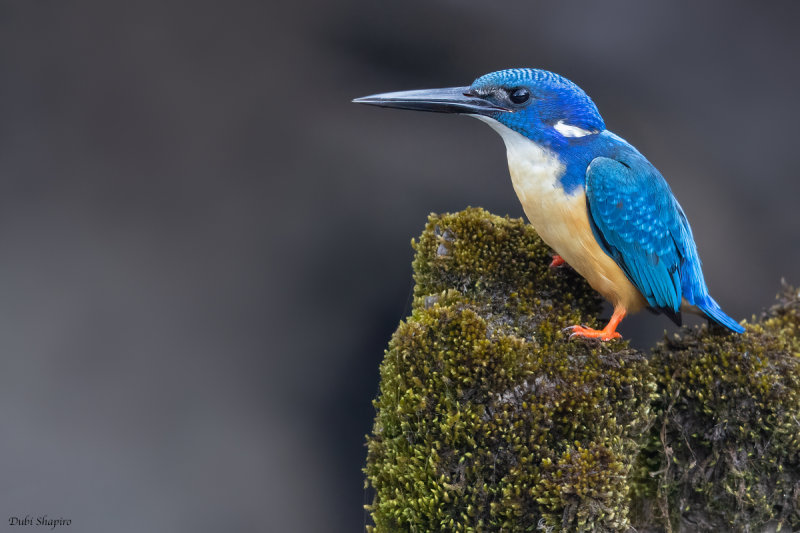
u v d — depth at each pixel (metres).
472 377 7.00
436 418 7.08
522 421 6.89
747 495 7.69
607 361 7.50
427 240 8.34
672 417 7.95
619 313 8.04
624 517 6.92
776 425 7.62
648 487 8.03
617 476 6.79
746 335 8.20
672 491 7.98
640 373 7.53
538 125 7.88
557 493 6.64
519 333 7.72
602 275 7.99
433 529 7.04
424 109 8.20
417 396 7.11
